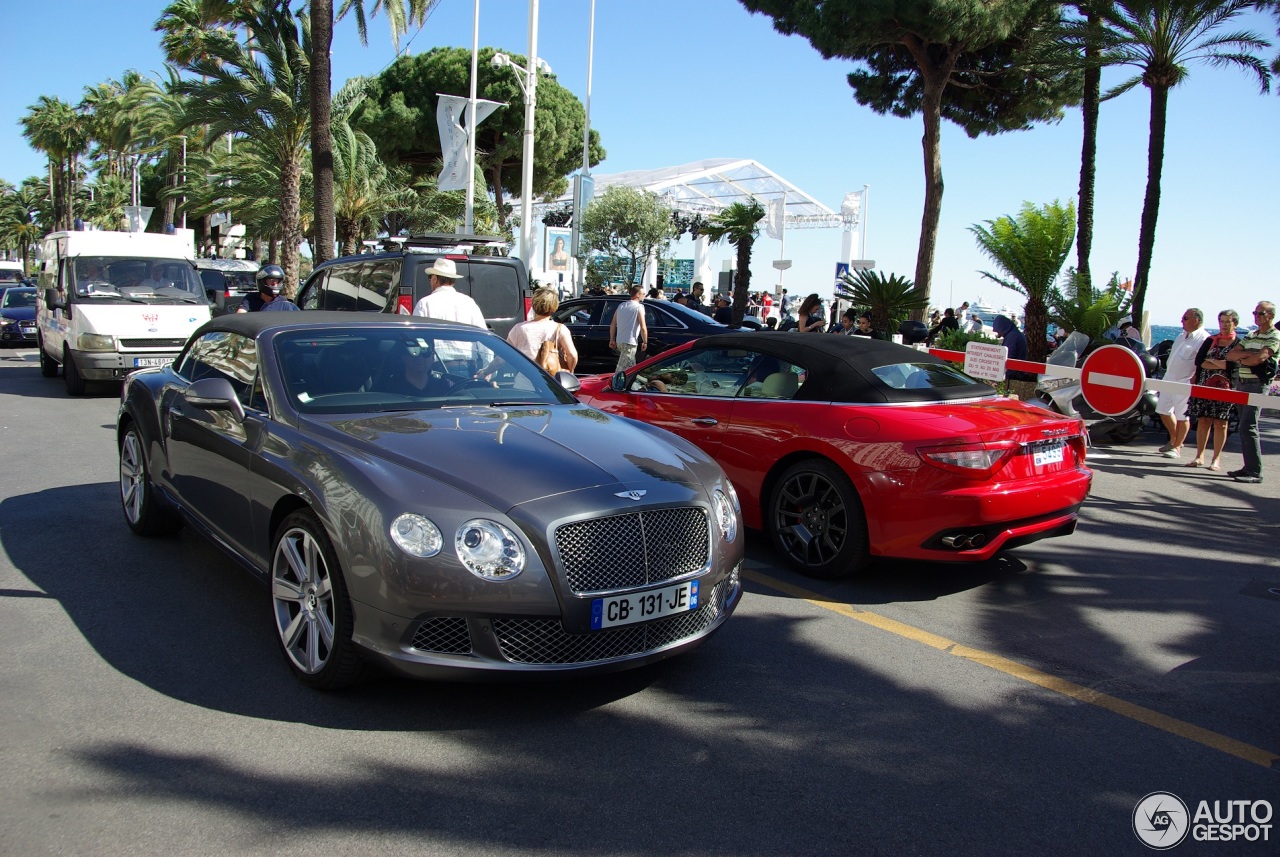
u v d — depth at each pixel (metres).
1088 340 11.93
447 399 4.57
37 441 9.16
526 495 3.44
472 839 2.75
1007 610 5.11
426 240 15.17
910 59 22.97
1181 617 5.09
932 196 20.58
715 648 4.39
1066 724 3.71
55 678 3.75
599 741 3.40
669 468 3.90
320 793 2.97
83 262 13.04
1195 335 10.28
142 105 35.47
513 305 11.61
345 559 3.41
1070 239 12.36
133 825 2.75
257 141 23.06
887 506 5.07
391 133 39.03
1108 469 9.69
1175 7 17.23
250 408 4.42
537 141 40.38
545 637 3.36
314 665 3.65
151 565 5.24
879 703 3.85
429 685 3.80
